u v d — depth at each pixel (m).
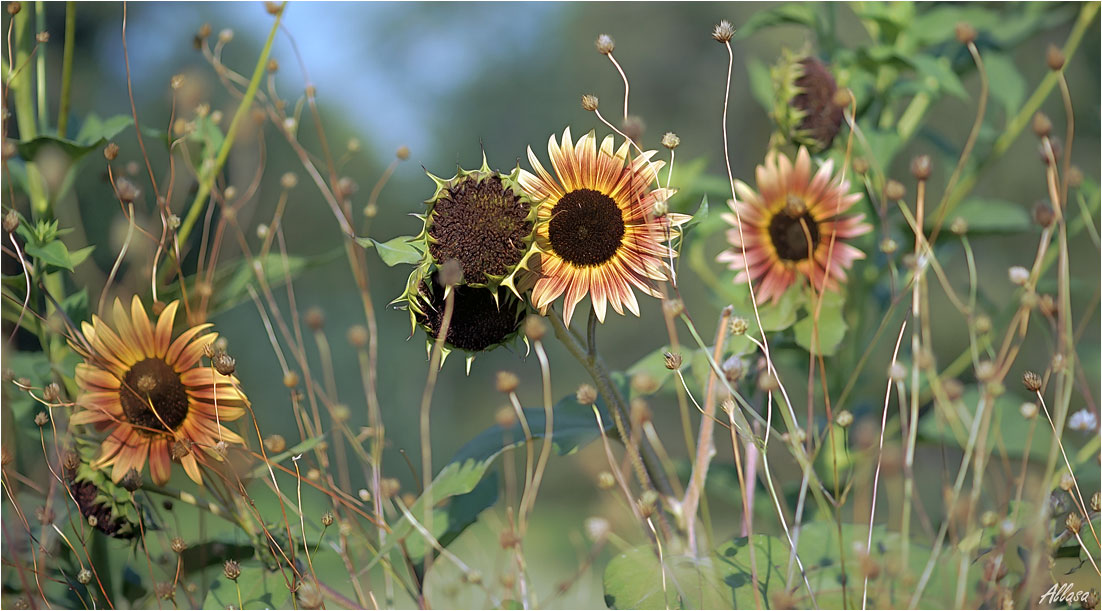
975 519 2.54
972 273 2.61
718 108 9.97
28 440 2.70
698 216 2.51
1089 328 2.96
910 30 2.88
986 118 2.99
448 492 2.53
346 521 2.60
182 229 2.74
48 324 2.63
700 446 2.57
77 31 7.83
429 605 2.56
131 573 2.68
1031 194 6.90
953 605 2.45
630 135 2.51
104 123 2.71
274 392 8.78
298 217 9.62
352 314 9.80
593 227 2.49
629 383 2.65
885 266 2.85
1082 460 2.64
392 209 10.30
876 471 2.51
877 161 2.81
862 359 2.68
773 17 2.91
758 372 2.70
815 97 2.76
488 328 2.48
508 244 2.46
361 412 9.34
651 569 2.48
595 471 2.57
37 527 2.65
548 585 2.97
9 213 2.60
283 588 2.57
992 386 2.48
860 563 2.41
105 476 2.58
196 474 2.56
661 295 2.51
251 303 8.83
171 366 2.58
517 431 2.59
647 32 11.24
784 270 2.68
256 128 2.81
